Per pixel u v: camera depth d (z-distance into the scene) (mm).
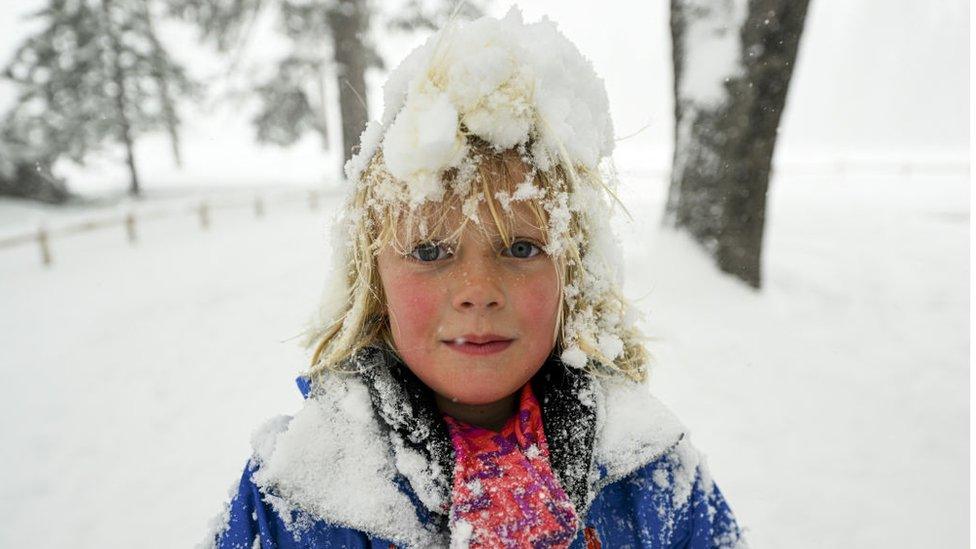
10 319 6102
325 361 817
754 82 5070
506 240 690
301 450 743
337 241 859
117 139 18297
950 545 2473
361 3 10188
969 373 3953
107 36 17812
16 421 3887
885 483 2865
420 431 758
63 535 2809
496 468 769
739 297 5129
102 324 5668
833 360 4137
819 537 2523
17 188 16578
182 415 3857
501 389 718
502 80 664
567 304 827
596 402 845
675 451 917
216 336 5141
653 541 861
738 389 3707
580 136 739
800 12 4820
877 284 5895
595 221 826
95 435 3680
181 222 12039
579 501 782
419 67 731
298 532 764
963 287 5777
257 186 20016
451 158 648
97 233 11367
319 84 19219
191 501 3010
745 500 2730
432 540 755
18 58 17438
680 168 5715
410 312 712
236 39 10023
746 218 5363
